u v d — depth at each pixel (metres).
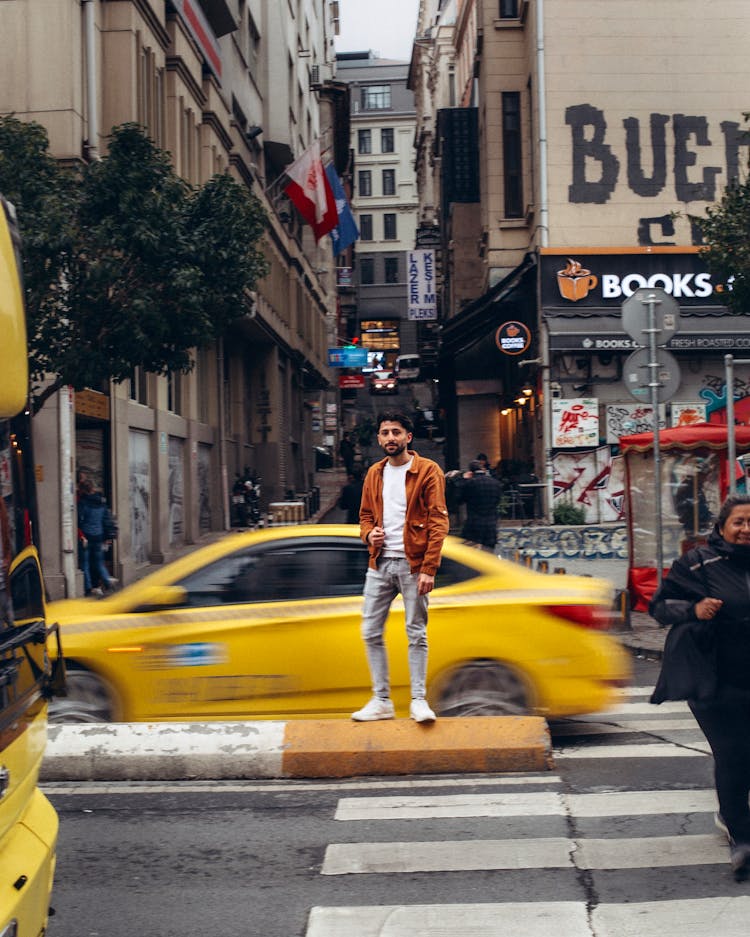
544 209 28.05
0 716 3.08
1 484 3.37
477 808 6.05
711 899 4.66
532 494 28.22
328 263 65.06
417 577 6.61
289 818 5.94
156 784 6.67
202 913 4.62
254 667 7.16
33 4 17.44
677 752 7.27
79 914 4.62
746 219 17.69
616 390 27.55
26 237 12.84
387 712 6.90
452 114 39.81
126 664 7.14
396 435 6.60
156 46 22.14
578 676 7.28
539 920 4.47
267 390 38.97
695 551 5.05
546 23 28.20
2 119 14.27
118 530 19.70
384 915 4.56
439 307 57.78
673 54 28.23
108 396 19.52
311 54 54.28
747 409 27.48
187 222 14.52
